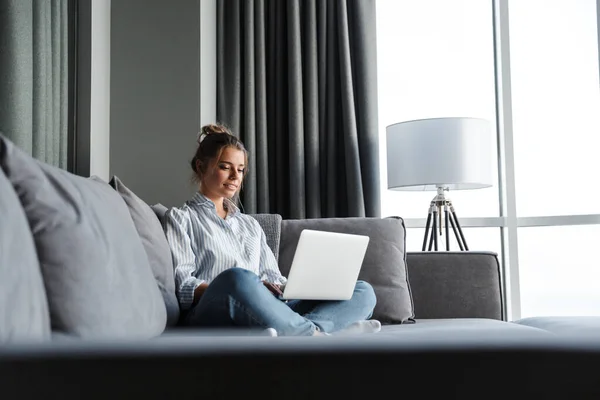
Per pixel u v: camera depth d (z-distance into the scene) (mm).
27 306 805
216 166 2432
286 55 3725
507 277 3951
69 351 566
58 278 1062
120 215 1496
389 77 4059
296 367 554
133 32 3148
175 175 3084
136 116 3117
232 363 556
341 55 3641
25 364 555
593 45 4016
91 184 1518
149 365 555
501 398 540
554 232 3992
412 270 2680
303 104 3684
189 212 2287
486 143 3348
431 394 543
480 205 4027
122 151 3107
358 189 3570
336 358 555
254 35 3680
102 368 554
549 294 3984
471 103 4051
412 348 558
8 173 1074
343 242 1902
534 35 4062
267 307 1706
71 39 2820
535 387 538
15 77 2184
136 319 1263
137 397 551
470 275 2664
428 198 3990
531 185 4000
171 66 3127
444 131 3254
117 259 1276
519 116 4031
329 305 2059
